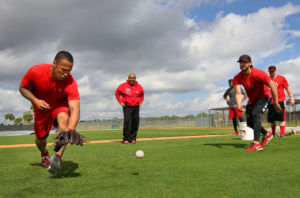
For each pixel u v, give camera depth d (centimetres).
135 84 738
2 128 3269
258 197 191
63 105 313
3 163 379
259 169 294
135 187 226
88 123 4031
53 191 218
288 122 1975
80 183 246
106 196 199
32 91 314
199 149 527
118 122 3881
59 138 242
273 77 815
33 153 501
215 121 2947
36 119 322
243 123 691
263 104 510
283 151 462
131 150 531
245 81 515
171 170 302
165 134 1226
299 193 199
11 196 205
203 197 193
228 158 389
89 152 501
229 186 223
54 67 265
